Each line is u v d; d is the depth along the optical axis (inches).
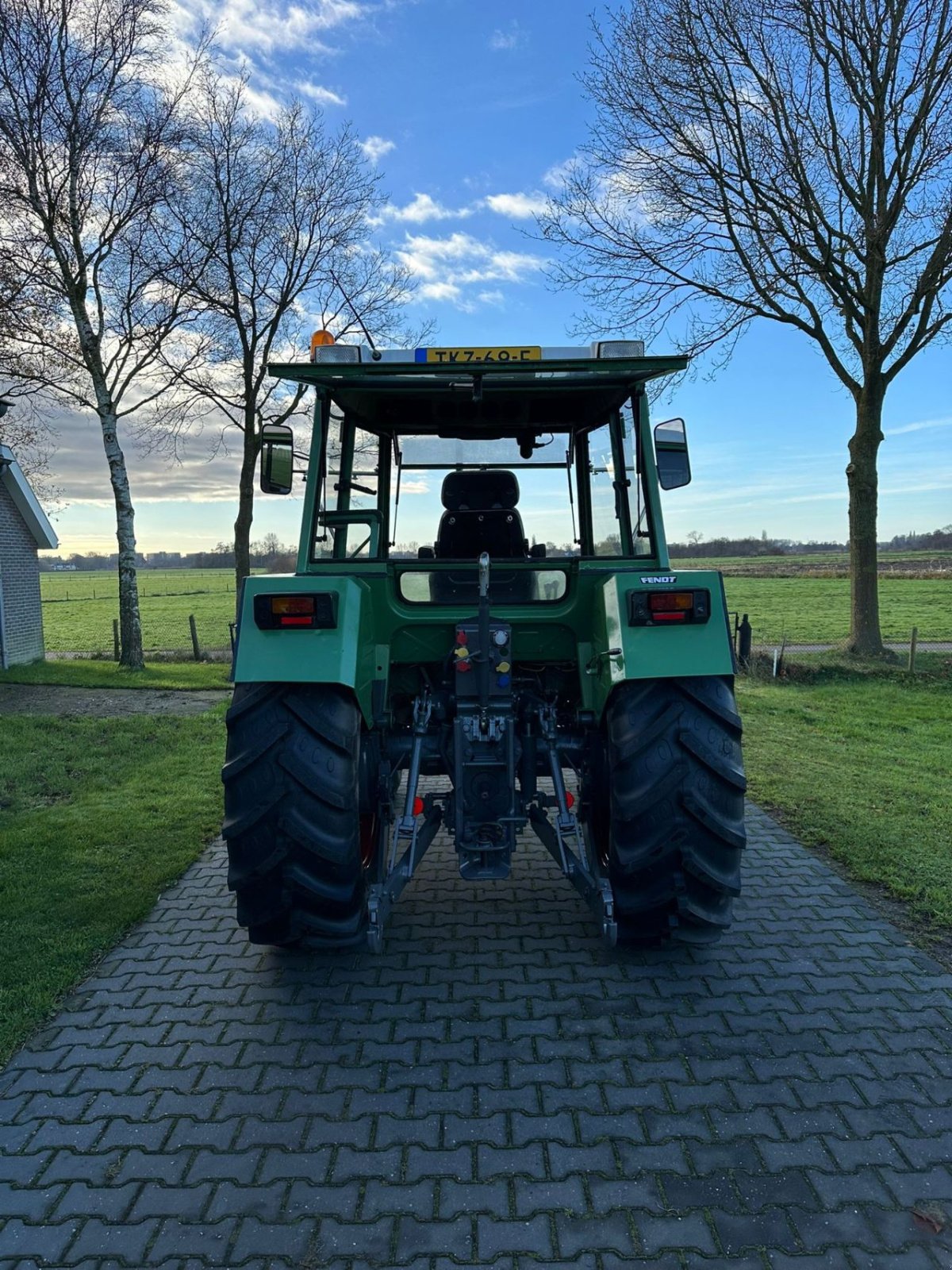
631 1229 82.9
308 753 117.4
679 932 129.0
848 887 166.1
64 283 543.2
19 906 159.3
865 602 515.8
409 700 155.2
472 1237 82.1
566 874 132.0
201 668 603.2
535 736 145.7
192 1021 120.4
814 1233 82.0
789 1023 117.7
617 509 150.9
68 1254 80.9
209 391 615.2
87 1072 108.7
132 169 530.6
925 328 486.6
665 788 118.2
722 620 122.5
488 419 160.1
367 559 145.6
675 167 490.9
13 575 617.3
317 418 140.3
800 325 506.9
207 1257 80.4
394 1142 95.3
